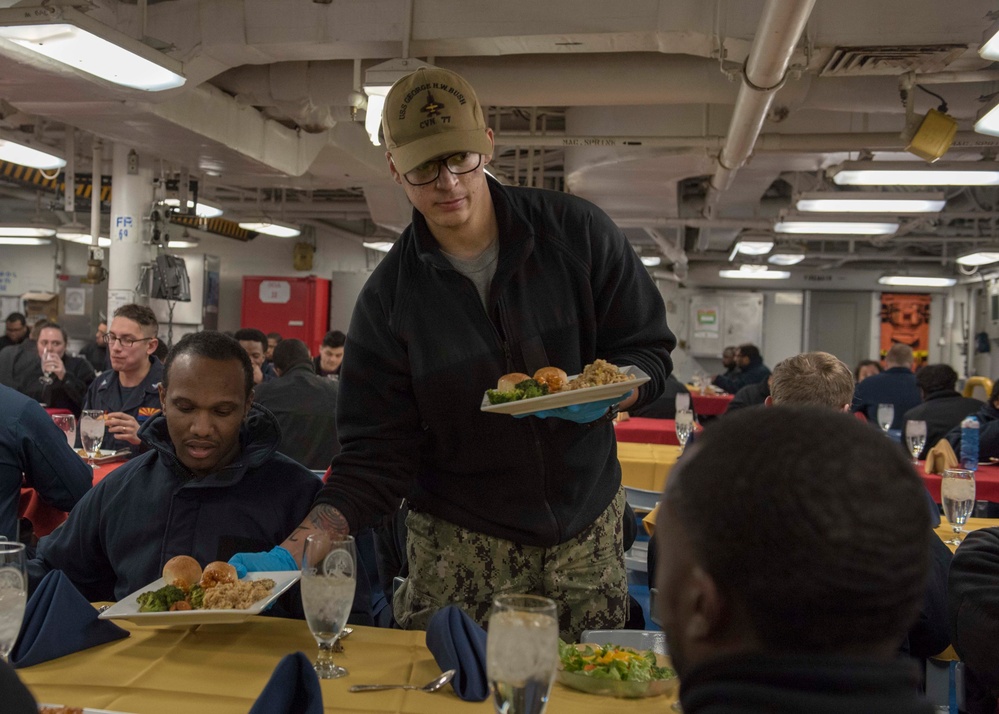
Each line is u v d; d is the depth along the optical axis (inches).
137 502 77.8
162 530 76.7
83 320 549.0
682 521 23.7
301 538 68.4
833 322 658.2
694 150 268.4
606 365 67.8
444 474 73.3
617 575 74.3
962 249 564.7
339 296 597.6
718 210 428.1
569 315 73.4
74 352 549.0
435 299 71.3
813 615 21.6
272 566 66.2
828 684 21.5
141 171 305.3
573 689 53.2
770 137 248.1
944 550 79.4
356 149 309.6
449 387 70.5
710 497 22.8
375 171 328.5
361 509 70.1
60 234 423.5
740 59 179.0
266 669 53.9
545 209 73.6
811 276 641.0
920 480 23.0
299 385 157.8
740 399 245.8
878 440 23.1
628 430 243.4
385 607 88.0
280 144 276.8
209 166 278.5
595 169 296.0
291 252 605.0
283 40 182.2
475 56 210.8
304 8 181.6
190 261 534.3
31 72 177.6
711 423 25.4
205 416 75.5
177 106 218.4
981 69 185.0
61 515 125.0
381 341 72.7
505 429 69.7
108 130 230.1
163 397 78.7
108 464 144.6
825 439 22.6
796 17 135.8
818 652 22.2
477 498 71.6
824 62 179.2
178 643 58.1
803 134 247.0
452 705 48.5
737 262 604.4
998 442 182.9
